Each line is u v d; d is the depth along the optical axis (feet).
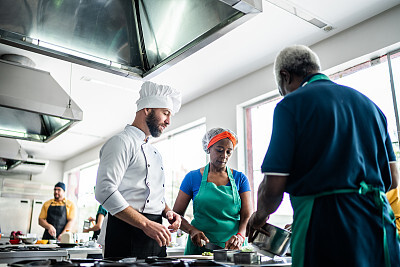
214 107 15.07
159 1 5.91
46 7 5.45
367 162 3.33
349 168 3.16
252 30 10.48
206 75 13.74
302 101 3.36
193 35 5.79
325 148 3.20
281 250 4.23
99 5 5.85
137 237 4.96
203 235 6.13
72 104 9.68
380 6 9.27
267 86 12.71
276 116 3.43
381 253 3.05
